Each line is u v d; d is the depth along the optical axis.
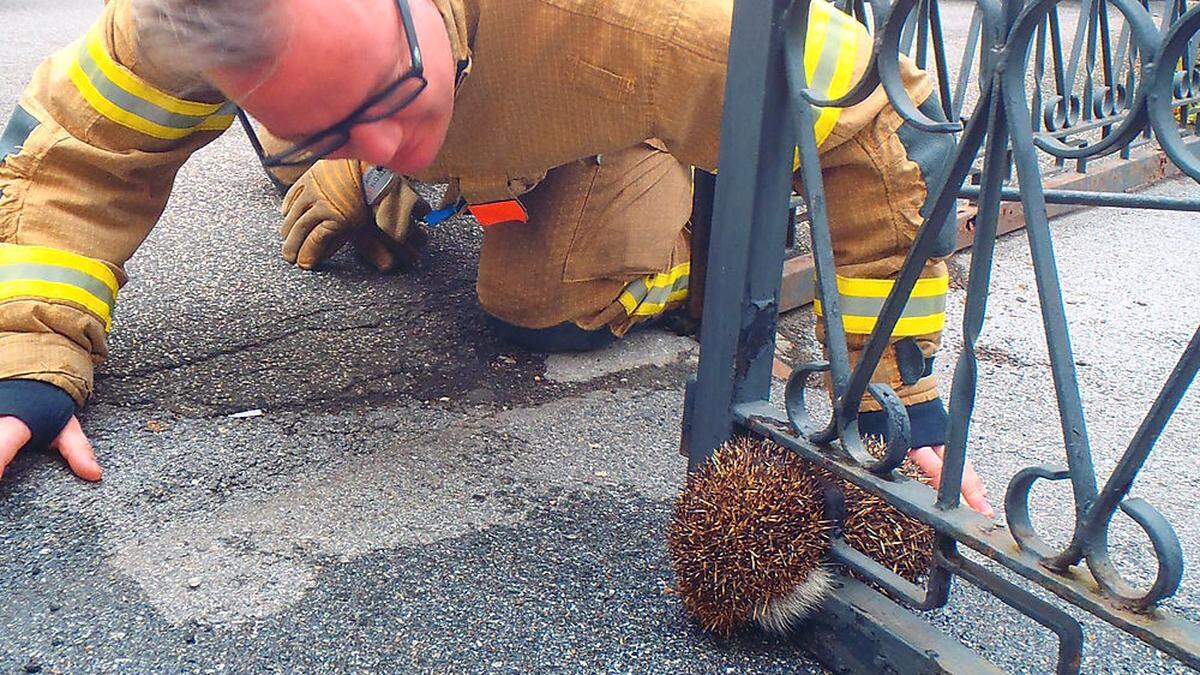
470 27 1.89
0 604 1.74
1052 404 2.70
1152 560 2.03
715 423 1.84
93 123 2.02
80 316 2.10
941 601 1.50
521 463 2.27
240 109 1.68
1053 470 1.32
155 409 2.35
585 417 2.50
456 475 2.20
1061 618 1.36
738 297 1.74
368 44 1.43
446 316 2.99
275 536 1.95
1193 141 4.79
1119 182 4.40
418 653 1.67
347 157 1.62
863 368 1.52
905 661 1.53
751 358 1.78
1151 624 1.23
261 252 3.33
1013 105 1.28
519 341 2.85
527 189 2.25
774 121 1.65
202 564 1.86
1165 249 3.85
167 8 1.34
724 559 1.58
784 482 1.59
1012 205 3.86
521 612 1.78
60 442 2.08
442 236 3.57
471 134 2.08
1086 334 3.13
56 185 2.08
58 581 1.80
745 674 1.65
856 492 1.65
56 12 7.97
